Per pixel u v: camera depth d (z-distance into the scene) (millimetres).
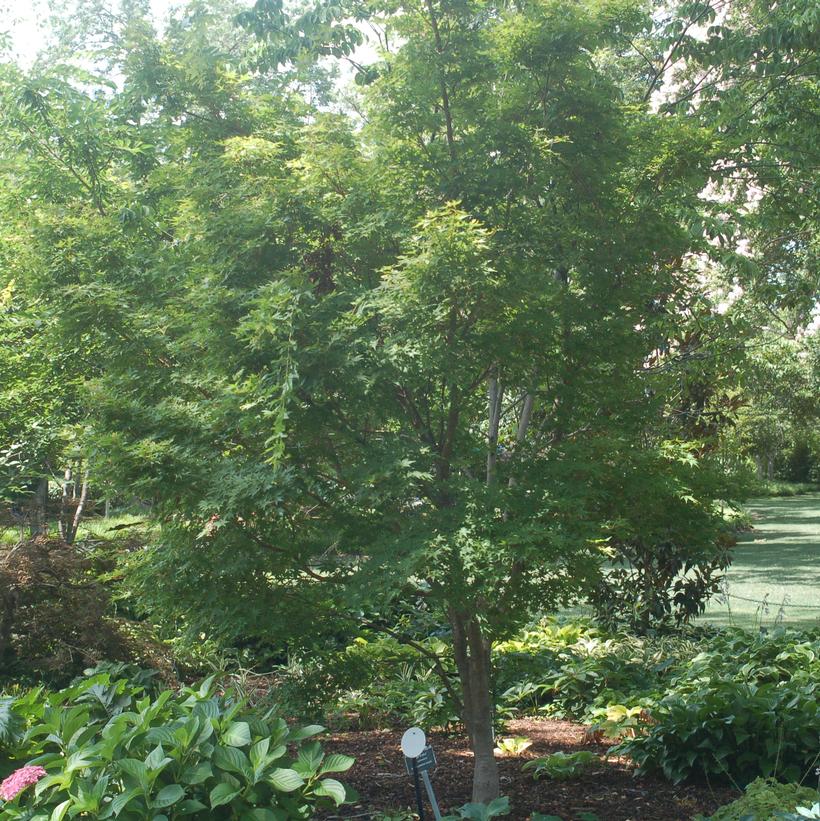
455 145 5023
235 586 4855
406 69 5016
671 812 5129
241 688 7699
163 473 4430
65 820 3479
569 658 8781
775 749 5332
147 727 3842
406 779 6164
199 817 3619
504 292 4410
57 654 7199
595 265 5117
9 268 8203
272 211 4699
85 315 4914
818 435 29234
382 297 4395
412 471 4465
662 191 5438
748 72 10180
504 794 5625
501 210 5051
